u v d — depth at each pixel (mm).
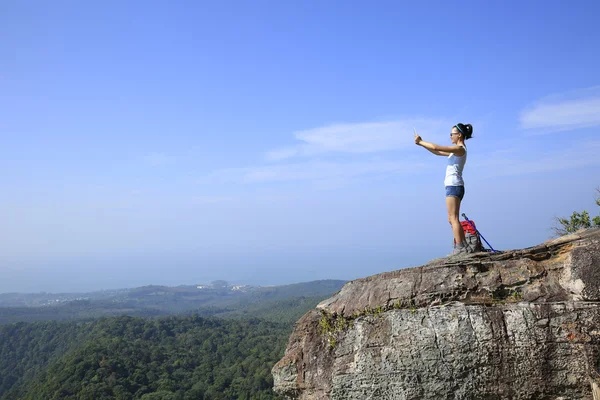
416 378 7836
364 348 8398
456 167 9086
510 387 7387
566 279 7637
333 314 9062
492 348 7496
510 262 8242
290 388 9234
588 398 7000
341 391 8438
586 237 8070
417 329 8016
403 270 8922
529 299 7695
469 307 7805
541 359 7281
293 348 9570
